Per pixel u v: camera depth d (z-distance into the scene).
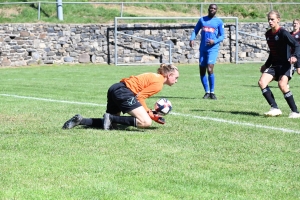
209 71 32.53
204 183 13.20
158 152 16.31
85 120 20.12
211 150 16.66
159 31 75.06
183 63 76.06
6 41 67.94
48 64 70.56
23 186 12.89
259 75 55.19
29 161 15.14
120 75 53.69
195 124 21.50
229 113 25.08
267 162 15.23
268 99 24.05
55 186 12.90
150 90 19.56
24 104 28.17
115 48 72.38
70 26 71.31
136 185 13.02
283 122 22.22
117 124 20.59
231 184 13.13
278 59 23.61
